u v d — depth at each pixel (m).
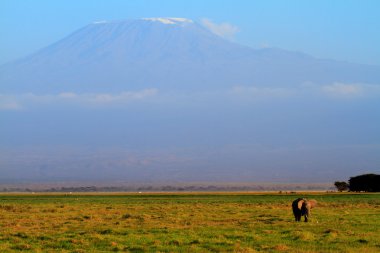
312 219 77.19
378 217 80.75
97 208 109.38
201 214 88.31
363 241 55.12
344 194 197.38
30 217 84.88
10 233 62.31
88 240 56.38
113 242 54.00
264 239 56.69
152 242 54.75
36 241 56.31
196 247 51.97
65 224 72.81
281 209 101.94
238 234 60.00
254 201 143.12
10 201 153.75
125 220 78.12
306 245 52.84
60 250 50.78
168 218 80.44
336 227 67.00
